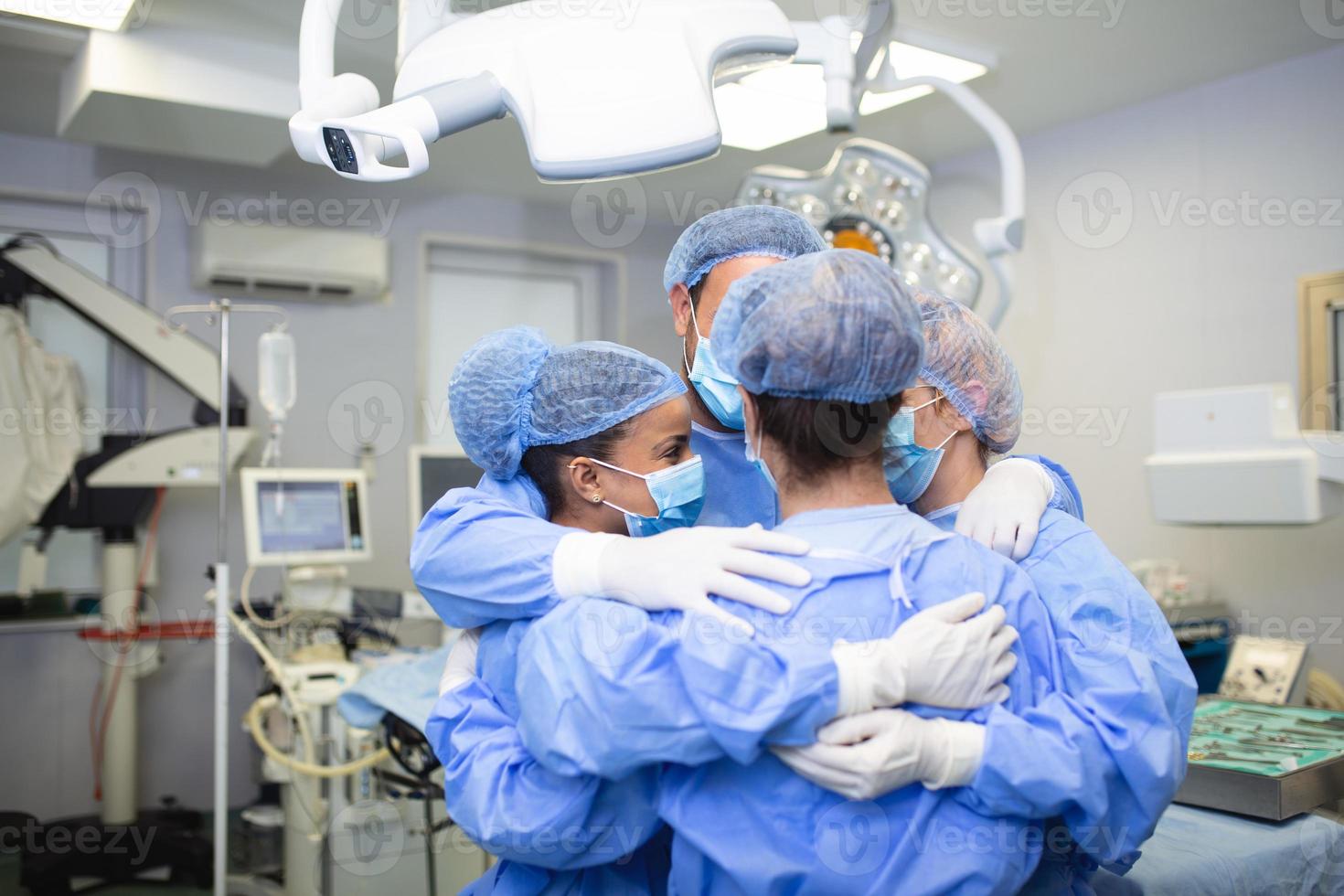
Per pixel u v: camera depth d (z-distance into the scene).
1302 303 3.17
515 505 1.19
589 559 1.02
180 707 3.92
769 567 0.95
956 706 0.93
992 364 1.15
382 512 4.09
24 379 3.31
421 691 2.35
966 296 2.77
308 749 2.56
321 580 3.27
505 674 1.09
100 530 3.75
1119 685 0.95
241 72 2.95
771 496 1.36
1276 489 2.57
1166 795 0.94
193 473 3.35
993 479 1.15
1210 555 3.47
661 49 1.09
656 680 0.89
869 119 3.67
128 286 3.76
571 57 1.11
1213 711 1.91
